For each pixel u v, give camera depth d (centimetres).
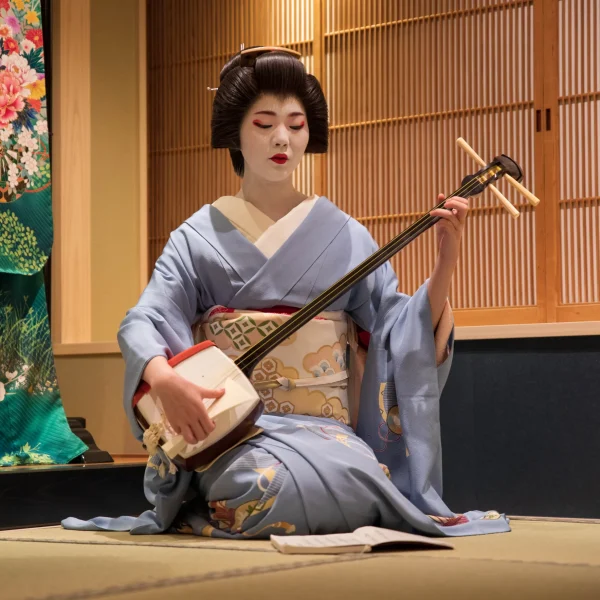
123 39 664
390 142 602
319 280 320
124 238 657
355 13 614
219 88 345
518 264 567
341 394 322
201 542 273
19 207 478
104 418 582
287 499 275
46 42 632
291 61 338
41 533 327
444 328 317
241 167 365
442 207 313
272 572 203
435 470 313
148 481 311
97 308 637
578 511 405
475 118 579
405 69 599
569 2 557
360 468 283
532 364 418
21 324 483
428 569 205
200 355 293
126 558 234
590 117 551
